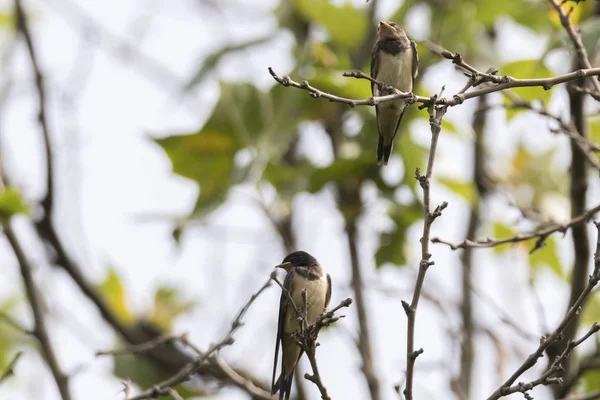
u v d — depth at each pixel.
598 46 10.50
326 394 7.56
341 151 12.62
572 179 10.80
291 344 10.12
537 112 10.28
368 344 11.59
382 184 12.63
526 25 14.81
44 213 12.62
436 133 7.43
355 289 12.05
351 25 13.62
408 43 10.89
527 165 13.77
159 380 13.11
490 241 9.27
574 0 9.23
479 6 14.46
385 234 13.10
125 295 13.64
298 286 10.13
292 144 13.58
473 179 13.70
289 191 12.36
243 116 12.31
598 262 7.13
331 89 12.51
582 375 10.44
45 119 12.49
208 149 12.35
